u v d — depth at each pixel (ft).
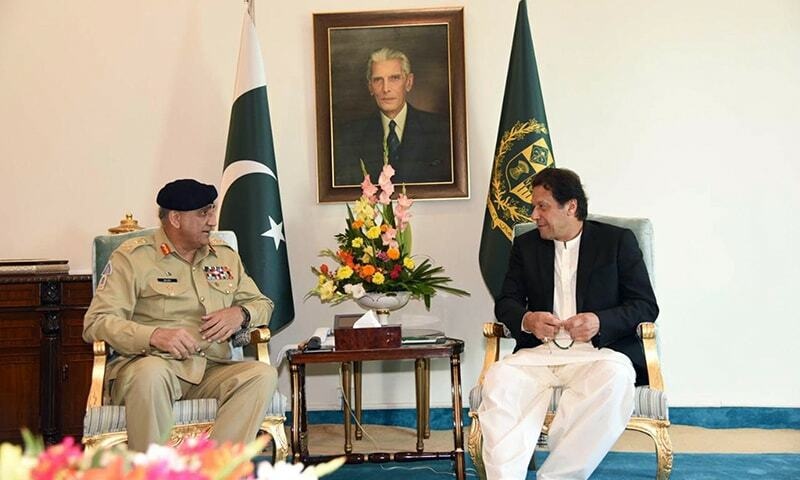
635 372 10.73
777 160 15.21
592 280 11.15
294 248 15.62
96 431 9.87
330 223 15.62
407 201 12.59
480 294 15.46
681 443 14.01
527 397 10.39
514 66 14.52
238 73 14.78
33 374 13.83
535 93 14.38
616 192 15.39
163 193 11.03
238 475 3.77
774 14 15.25
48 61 15.72
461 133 15.44
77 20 15.74
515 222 14.03
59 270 14.43
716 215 15.26
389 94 15.55
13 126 15.69
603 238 11.35
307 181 15.69
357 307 15.55
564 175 11.29
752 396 15.19
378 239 12.45
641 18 15.40
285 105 15.71
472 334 15.43
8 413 13.76
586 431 9.84
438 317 15.46
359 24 15.57
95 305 10.62
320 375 15.60
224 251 11.80
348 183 15.55
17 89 15.70
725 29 15.33
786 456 12.97
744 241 15.23
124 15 15.74
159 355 10.43
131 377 9.88
